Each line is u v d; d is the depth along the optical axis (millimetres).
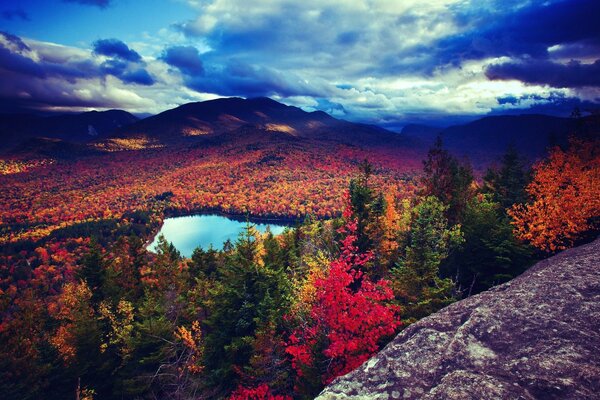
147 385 20047
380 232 26781
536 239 19594
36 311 32781
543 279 9500
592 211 19359
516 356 6805
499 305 8539
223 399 15883
